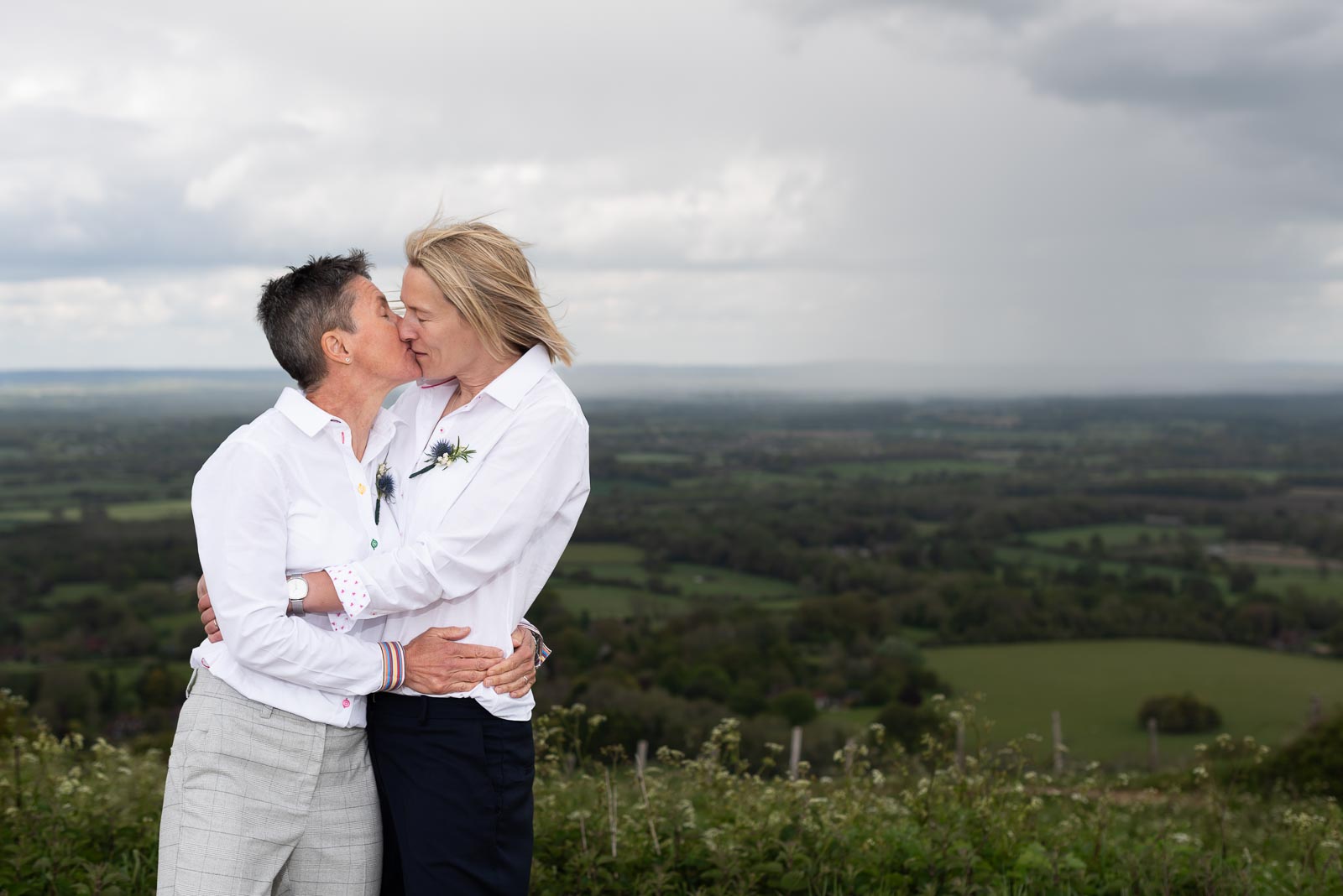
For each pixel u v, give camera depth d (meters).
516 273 2.47
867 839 3.68
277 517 2.32
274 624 2.26
